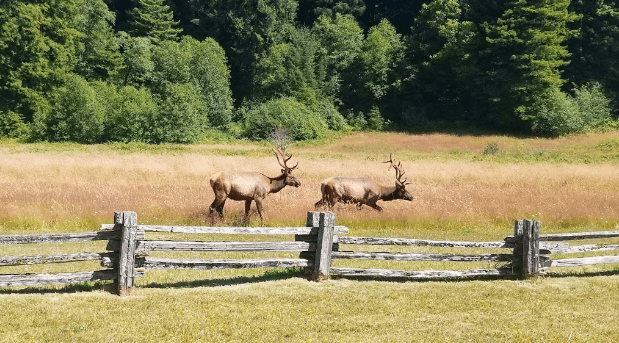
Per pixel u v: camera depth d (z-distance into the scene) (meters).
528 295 9.41
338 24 81.75
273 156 40.50
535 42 64.25
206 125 66.00
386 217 16.31
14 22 62.00
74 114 54.03
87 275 8.62
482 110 69.81
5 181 21.22
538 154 45.31
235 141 58.50
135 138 55.28
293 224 15.38
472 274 10.22
